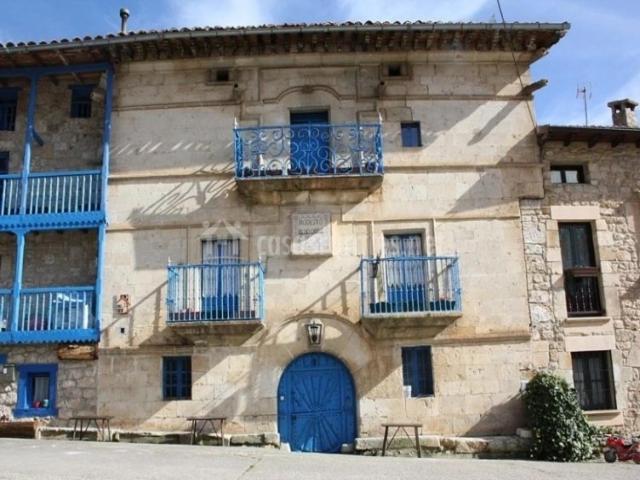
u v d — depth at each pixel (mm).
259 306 13109
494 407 13180
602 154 14570
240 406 13062
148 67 14625
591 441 12586
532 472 9750
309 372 13320
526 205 14117
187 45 14195
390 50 14539
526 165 14258
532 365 13406
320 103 14422
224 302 13234
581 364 13766
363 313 13008
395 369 13227
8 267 14398
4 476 8219
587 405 13578
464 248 13844
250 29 13719
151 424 13047
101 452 10703
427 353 13484
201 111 14438
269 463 9906
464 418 13109
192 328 13023
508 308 13617
